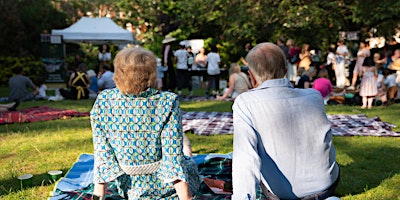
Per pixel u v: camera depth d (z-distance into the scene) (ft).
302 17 52.60
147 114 8.25
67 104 35.83
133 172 8.41
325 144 7.79
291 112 7.64
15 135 21.95
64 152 18.22
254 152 7.07
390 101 33.60
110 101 8.42
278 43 45.29
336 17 55.67
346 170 15.06
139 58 8.25
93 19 52.26
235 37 60.34
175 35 64.34
